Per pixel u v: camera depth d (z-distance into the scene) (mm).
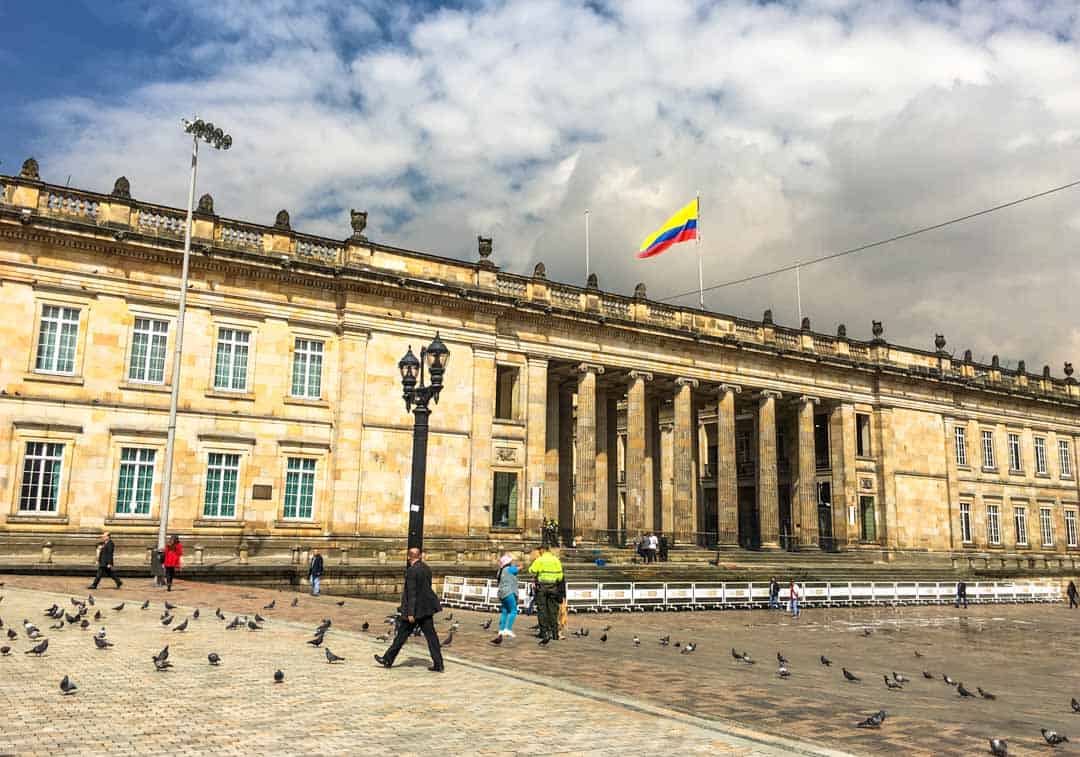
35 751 10414
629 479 59375
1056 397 86250
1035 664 27594
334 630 23641
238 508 44812
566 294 57312
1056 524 84938
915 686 20797
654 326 59969
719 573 54250
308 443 46938
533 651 22391
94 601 27406
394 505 48375
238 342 46062
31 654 17297
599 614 38719
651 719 13359
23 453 40062
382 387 48969
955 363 79188
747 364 65688
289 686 15180
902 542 71438
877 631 36625
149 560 39469
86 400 41656
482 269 53219
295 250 47656
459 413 51250
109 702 13273
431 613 17672
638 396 59875
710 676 19328
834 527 70188
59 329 41656
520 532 52938
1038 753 12586
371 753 10977
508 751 11234
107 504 41594
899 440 73250
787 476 74562
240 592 34656
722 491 63312
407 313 50344
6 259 40594
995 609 53750
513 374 55375
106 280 42750
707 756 11141
